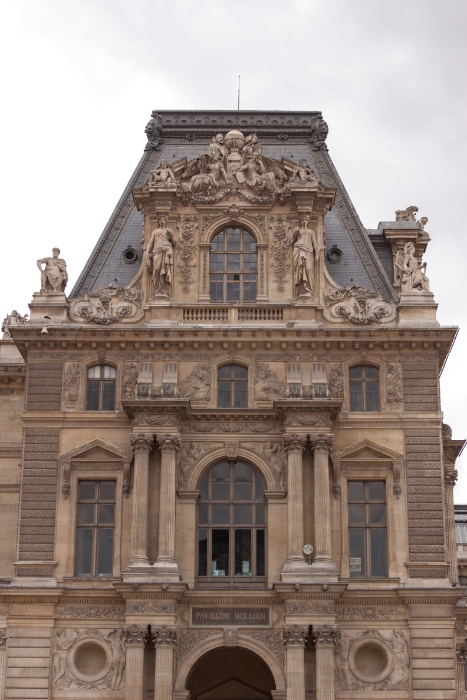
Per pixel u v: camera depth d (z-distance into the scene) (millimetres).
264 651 66438
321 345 71438
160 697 64188
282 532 68625
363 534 69312
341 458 69812
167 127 83438
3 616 69562
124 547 68438
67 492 69438
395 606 67062
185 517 69062
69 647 66688
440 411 70688
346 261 76688
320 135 83312
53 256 74062
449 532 75812
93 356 71812
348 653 66312
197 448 70312
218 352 71688
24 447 70438
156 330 71062
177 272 73875
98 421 70688
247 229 75062
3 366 77562
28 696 65812
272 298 73312
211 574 69062
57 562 68188
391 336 71250
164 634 65125
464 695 74750
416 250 80875
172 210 74750
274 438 70375
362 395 71438
